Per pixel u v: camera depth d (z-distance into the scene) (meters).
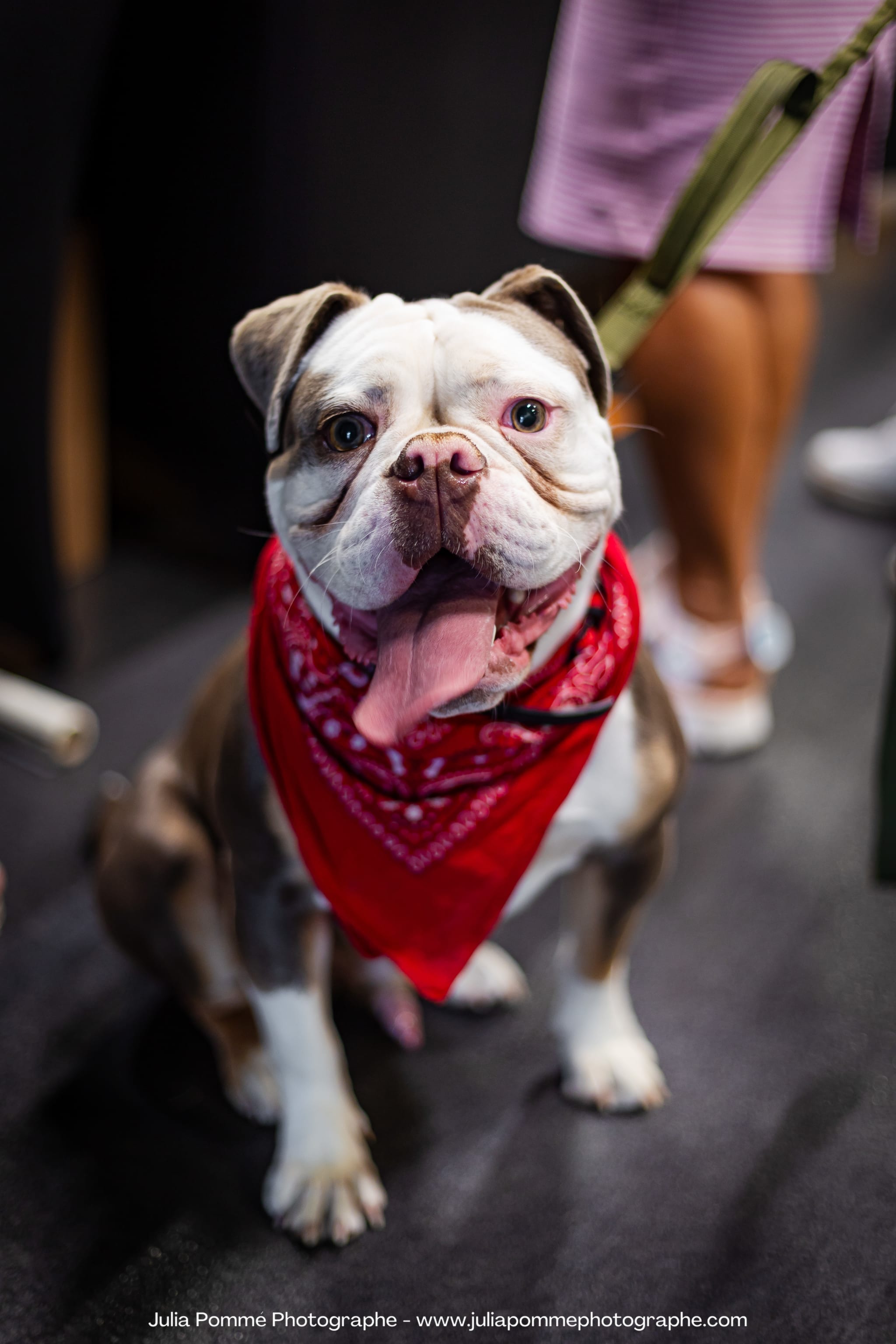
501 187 3.21
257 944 1.36
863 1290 1.33
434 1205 1.45
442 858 1.28
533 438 1.06
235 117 2.49
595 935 1.48
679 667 2.25
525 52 3.08
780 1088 1.59
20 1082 1.63
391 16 2.61
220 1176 1.50
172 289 2.73
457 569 1.10
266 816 1.29
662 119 1.88
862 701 2.43
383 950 1.34
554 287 1.12
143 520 3.07
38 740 2.22
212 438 2.84
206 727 1.44
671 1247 1.38
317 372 1.09
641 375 2.05
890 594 2.78
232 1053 1.59
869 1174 1.47
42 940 1.86
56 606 2.50
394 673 1.05
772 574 2.86
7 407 2.25
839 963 1.80
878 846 1.63
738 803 2.15
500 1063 1.65
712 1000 1.74
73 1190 1.48
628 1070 1.56
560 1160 1.50
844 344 4.16
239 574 2.95
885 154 4.61
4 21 1.99
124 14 2.43
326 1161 1.42
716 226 1.27
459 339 1.05
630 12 1.84
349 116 2.60
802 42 1.79
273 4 2.34
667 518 2.19
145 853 1.47
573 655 1.22
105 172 2.67
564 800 1.26
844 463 3.12
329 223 2.66
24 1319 1.33
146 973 1.68
